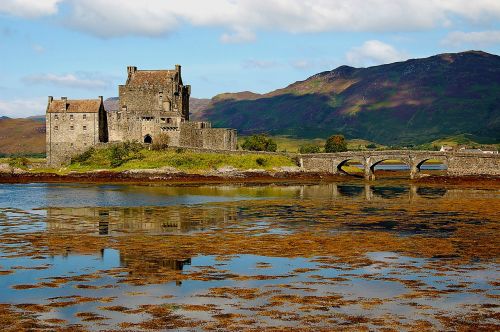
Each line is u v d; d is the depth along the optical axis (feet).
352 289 157.89
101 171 547.90
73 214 304.50
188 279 168.35
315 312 138.82
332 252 205.77
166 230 254.47
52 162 608.60
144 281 165.89
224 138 641.81
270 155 604.49
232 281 166.30
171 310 140.05
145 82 655.76
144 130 624.18
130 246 216.54
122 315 136.56
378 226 265.75
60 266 184.14
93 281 166.09
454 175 540.11
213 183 527.40
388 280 167.02
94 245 218.38
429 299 148.77
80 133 605.31
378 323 131.44
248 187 484.74
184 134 632.38
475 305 143.95
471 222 277.44
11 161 609.42
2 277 170.09
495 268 181.47
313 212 315.17
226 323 131.34
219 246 216.74
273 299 148.87
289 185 508.53
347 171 650.02
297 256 199.21
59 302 146.10
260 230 254.88
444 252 205.26
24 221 280.10
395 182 545.44
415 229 256.73
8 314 136.77
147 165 562.25
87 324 130.52
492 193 431.43
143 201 367.45
